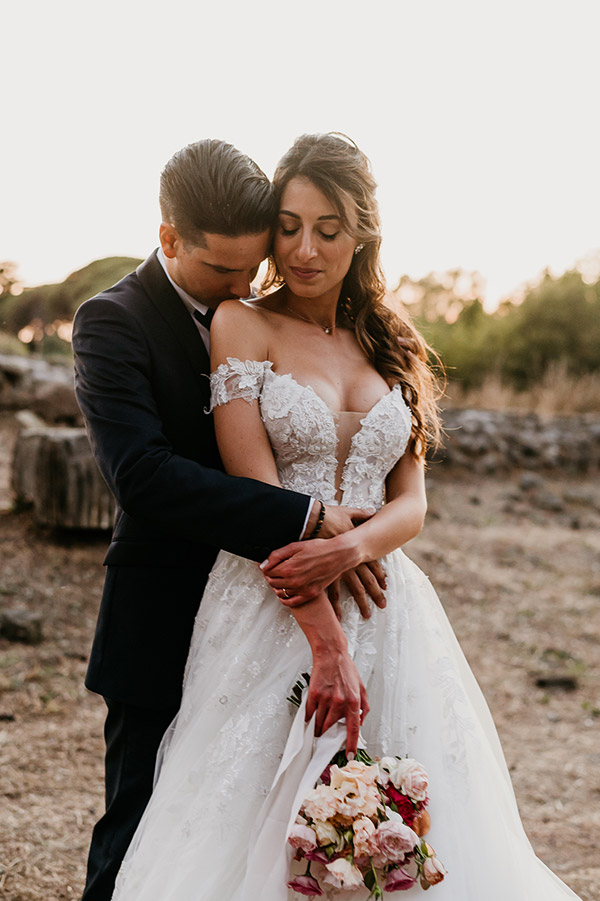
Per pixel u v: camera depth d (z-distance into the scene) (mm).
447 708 1959
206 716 1881
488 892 1805
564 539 8086
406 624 2008
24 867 2811
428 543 7484
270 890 1687
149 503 1789
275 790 1781
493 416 10297
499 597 6605
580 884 3041
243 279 1997
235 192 1863
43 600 5098
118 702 2068
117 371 1922
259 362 1968
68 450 5586
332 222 1921
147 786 2047
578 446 10227
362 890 1724
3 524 5820
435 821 1822
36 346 10898
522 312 16781
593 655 5793
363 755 1787
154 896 1773
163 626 2057
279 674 1899
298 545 1785
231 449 1926
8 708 4105
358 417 2033
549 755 4336
